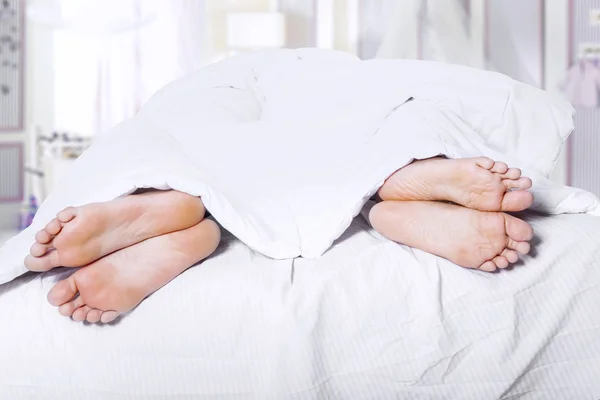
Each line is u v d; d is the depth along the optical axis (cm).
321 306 95
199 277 98
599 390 98
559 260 102
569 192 117
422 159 110
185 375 94
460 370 95
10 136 412
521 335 97
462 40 304
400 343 95
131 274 94
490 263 97
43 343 94
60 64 412
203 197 103
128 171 109
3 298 98
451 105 135
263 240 103
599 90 386
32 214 387
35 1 389
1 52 410
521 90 138
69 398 94
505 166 96
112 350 94
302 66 158
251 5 399
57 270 104
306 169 118
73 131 416
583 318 99
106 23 394
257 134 129
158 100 158
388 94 136
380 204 108
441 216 100
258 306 95
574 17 382
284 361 92
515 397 97
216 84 160
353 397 94
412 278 99
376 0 336
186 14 388
